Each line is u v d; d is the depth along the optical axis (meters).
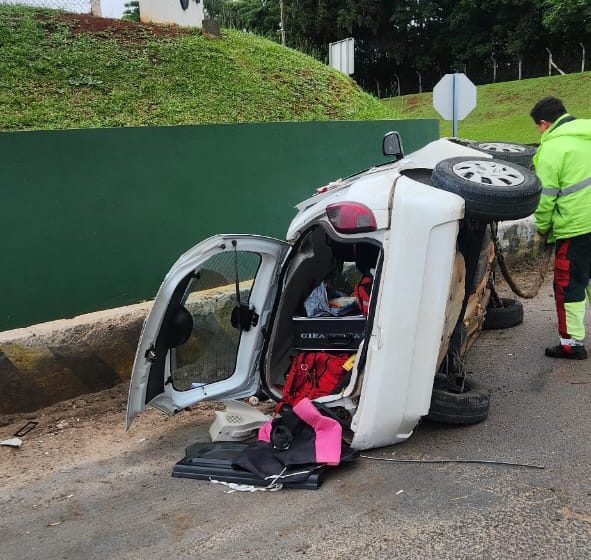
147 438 4.37
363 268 4.34
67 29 8.98
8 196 5.29
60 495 3.64
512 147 5.50
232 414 4.12
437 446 3.85
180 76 8.91
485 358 5.43
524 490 3.28
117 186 5.91
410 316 3.48
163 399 3.98
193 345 4.17
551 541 2.82
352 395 3.67
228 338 4.34
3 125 6.55
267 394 4.28
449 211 3.50
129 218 6.02
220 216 6.74
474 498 3.23
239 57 10.31
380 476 3.52
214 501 3.42
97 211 5.80
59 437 4.43
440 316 3.56
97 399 4.93
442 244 3.52
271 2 40.62
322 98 10.25
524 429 4.02
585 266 5.08
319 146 7.72
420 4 42.50
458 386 4.13
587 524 2.94
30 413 4.70
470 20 42.12
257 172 7.05
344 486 3.44
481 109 27.91
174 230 6.37
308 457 3.52
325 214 3.86
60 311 5.66
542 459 3.60
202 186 6.55
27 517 3.43
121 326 5.08
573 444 3.77
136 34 9.59
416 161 4.22
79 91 7.73
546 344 5.70
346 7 41.28
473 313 4.85
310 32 41.44
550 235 5.21
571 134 4.93
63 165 5.56
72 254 5.68
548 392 4.62
